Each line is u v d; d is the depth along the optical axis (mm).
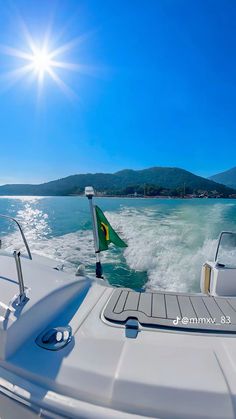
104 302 1671
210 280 2412
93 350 1187
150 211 12492
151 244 6980
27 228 10312
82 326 1390
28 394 1013
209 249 6188
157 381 997
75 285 1752
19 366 1115
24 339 1252
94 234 2484
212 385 980
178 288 4527
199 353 1162
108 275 5152
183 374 1032
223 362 1110
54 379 1043
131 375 1025
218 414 905
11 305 1337
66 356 1152
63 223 11312
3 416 1046
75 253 6699
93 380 1022
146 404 938
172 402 935
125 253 6512
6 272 1722
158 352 1166
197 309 1570
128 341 1251
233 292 2221
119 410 936
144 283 4773
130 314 1494
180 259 5789
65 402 968
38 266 1889
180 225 8891
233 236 6969
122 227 9281
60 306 1548
